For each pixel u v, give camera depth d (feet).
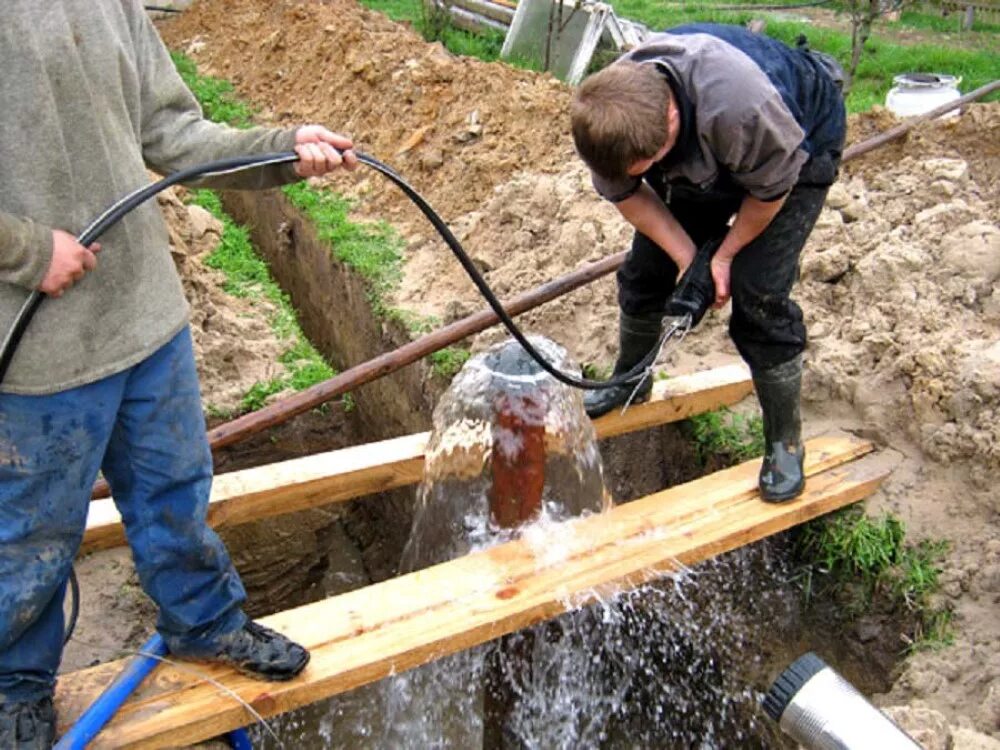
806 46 10.90
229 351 16.94
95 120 7.22
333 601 10.59
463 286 18.86
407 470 13.10
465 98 23.89
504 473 12.10
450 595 10.70
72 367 7.52
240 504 12.18
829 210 16.58
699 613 13.62
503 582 10.93
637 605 13.99
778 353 11.47
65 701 9.18
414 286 19.29
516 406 11.93
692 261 10.91
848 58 36.50
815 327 14.79
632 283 12.32
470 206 21.33
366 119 26.23
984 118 18.06
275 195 24.99
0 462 7.59
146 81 8.09
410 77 25.35
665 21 43.52
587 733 14.30
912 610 11.73
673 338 10.77
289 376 17.03
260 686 9.41
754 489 12.41
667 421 13.85
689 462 14.43
